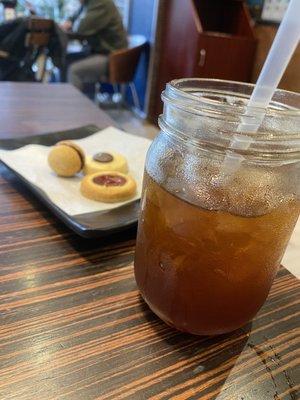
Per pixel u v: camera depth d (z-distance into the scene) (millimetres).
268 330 175
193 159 145
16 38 937
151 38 1173
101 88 1412
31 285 183
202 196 141
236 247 140
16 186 273
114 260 209
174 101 140
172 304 154
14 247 208
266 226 140
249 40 973
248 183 139
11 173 283
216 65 981
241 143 130
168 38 1084
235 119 129
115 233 229
